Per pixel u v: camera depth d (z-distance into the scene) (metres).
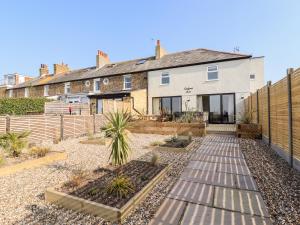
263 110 9.31
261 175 4.86
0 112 15.43
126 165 5.23
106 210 2.94
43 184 4.30
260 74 20.92
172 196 3.73
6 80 36.25
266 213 3.11
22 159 5.80
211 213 3.13
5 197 3.68
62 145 8.91
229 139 10.38
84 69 27.38
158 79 18.41
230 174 4.98
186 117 13.16
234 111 15.13
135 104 17.34
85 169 5.27
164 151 7.61
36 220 2.92
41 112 16.91
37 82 29.31
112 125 4.48
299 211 3.13
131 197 3.34
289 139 5.55
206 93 16.14
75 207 3.20
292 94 5.38
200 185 4.27
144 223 2.87
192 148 8.16
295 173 4.89
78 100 22.45
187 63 16.98
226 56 15.72
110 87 21.45
